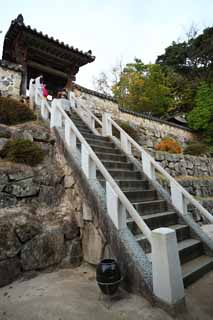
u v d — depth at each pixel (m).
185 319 2.00
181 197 4.02
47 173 4.16
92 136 5.66
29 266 2.97
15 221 3.12
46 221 3.52
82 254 3.49
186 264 3.03
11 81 6.98
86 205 3.51
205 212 3.49
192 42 24.05
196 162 9.85
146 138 10.66
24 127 4.89
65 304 2.27
